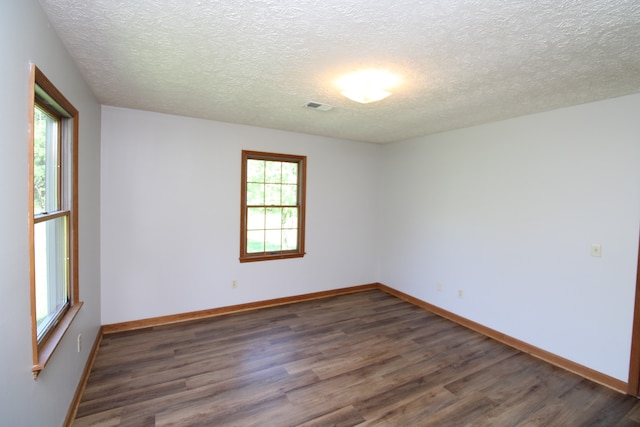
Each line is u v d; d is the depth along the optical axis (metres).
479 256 3.73
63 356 1.93
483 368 2.90
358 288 5.25
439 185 4.26
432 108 3.08
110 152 3.37
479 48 1.86
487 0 1.40
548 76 2.25
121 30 1.74
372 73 2.27
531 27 1.62
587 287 2.80
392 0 1.41
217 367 2.80
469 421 2.20
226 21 1.63
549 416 2.27
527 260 3.25
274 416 2.19
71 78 2.08
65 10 1.55
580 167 2.84
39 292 1.72
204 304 3.96
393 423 2.16
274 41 1.83
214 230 3.98
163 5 1.49
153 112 3.55
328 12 1.52
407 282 4.80
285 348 3.20
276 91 2.71
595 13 1.48
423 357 3.08
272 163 4.47
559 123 2.99
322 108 3.19
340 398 2.41
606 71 2.14
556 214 3.01
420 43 1.82
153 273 3.64
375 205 5.36
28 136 1.36
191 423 2.10
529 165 3.23
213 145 3.92
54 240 1.97
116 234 3.44
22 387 1.29
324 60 2.08
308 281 4.77
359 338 3.48
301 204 4.66
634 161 2.53
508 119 3.42
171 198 3.70
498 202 3.53
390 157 5.14
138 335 3.40
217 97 2.92
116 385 2.50
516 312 3.35
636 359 2.51
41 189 1.78
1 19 1.11
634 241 2.53
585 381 2.72
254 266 4.30
